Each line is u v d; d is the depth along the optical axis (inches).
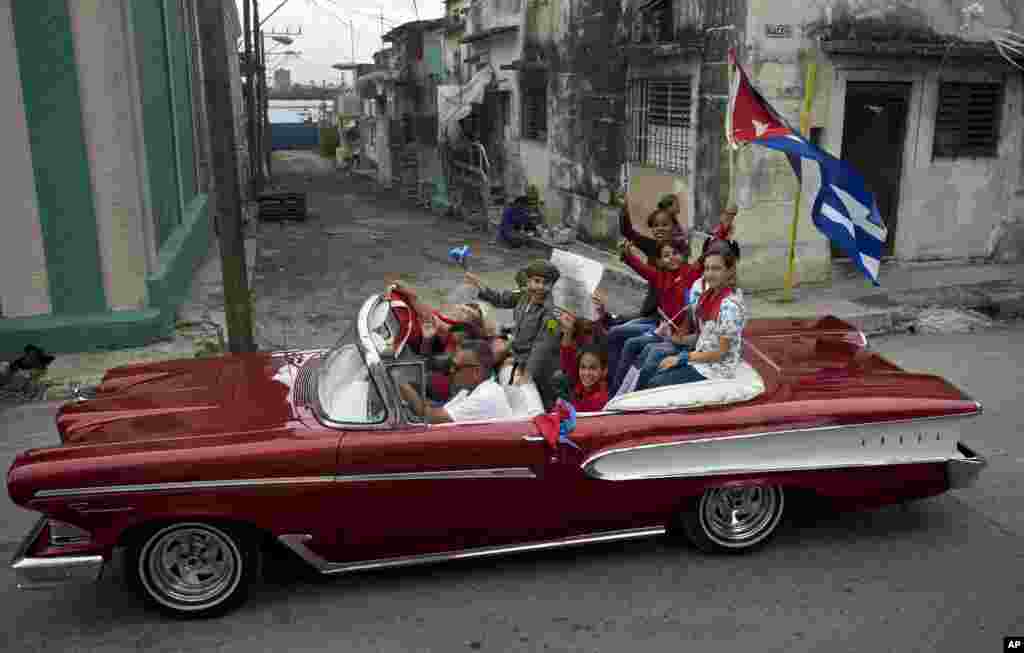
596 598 176.9
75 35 337.7
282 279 548.4
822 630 164.1
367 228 835.4
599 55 576.7
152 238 371.6
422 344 213.6
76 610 175.0
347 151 1951.3
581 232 637.9
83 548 161.6
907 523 209.5
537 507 179.5
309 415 176.2
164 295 369.7
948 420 190.2
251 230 789.9
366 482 168.4
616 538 188.1
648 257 244.7
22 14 331.9
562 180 668.1
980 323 398.0
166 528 163.2
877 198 475.5
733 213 244.5
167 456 160.9
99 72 341.7
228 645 161.5
